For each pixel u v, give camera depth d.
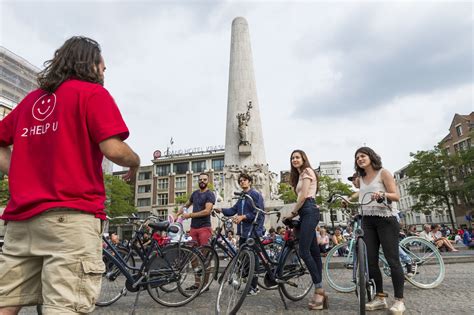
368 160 4.55
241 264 4.10
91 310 1.76
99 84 2.07
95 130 1.86
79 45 2.11
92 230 1.81
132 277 4.62
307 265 4.46
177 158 65.44
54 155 1.80
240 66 21.14
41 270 1.84
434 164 34.03
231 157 20.03
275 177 21.39
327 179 43.16
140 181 67.00
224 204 18.86
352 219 4.60
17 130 1.96
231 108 20.73
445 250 13.91
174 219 6.29
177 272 4.99
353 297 5.12
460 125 46.62
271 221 18.17
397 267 4.12
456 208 44.12
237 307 3.66
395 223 4.31
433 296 4.97
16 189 1.81
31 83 39.38
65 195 1.76
